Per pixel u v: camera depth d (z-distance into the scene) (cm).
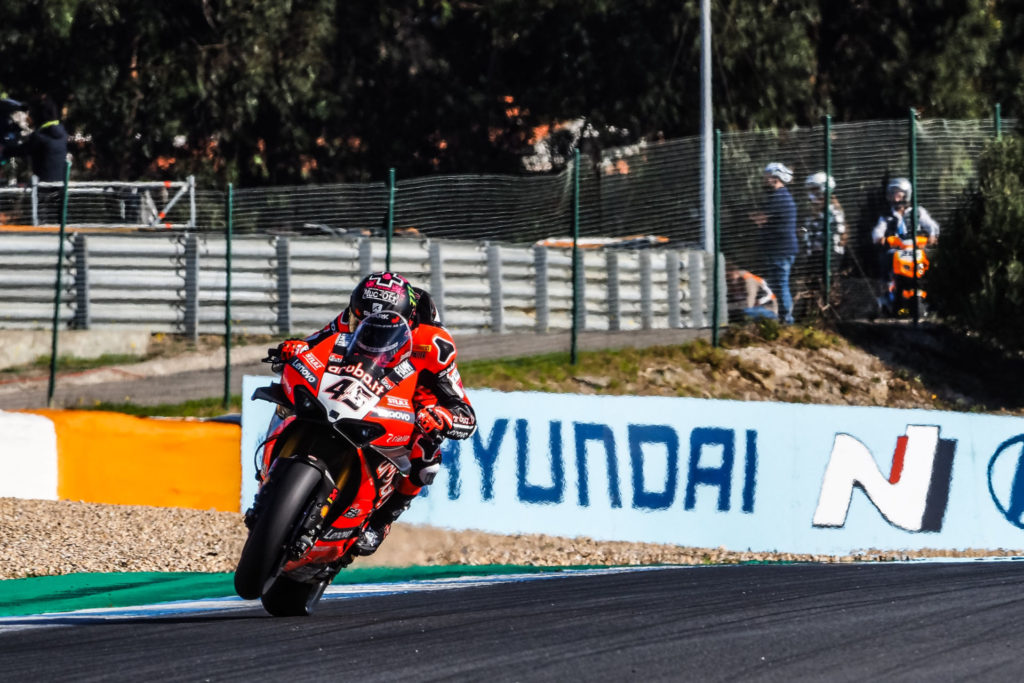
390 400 2011
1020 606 2055
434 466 2152
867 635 1797
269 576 1919
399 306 2067
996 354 6228
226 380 5412
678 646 1723
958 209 5956
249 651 1745
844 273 6169
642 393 5544
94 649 1809
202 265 5959
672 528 3631
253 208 5988
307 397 1975
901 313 6266
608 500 3641
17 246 5819
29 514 3669
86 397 5438
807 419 3672
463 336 5828
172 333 5962
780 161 6100
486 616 2062
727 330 6078
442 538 3584
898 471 3672
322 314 5959
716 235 6000
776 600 2203
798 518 3634
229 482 3959
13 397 5425
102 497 3938
